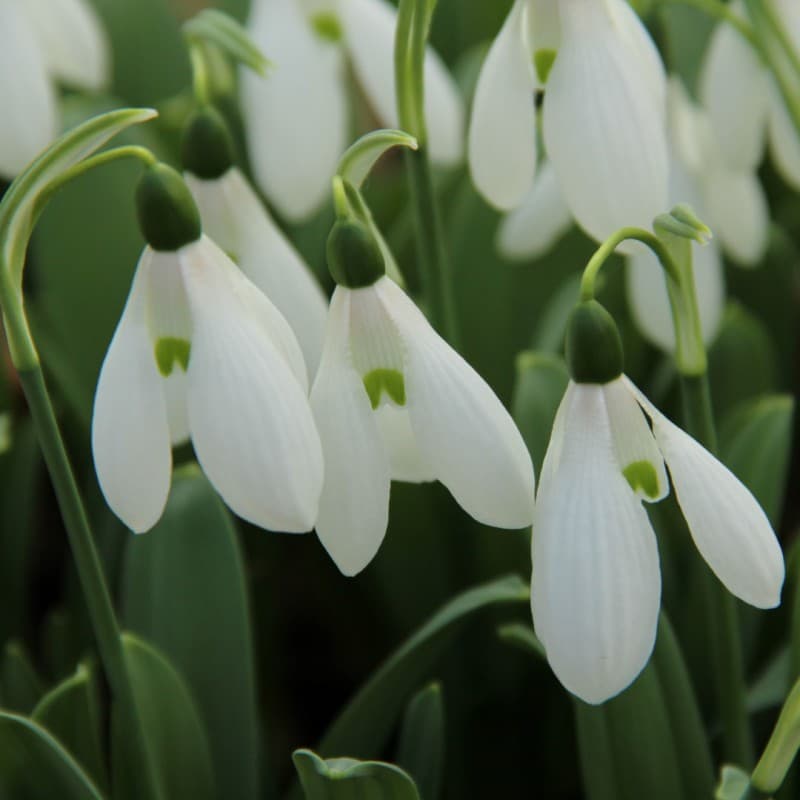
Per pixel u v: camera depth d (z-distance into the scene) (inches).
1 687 18.7
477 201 19.7
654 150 15.6
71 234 19.8
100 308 20.0
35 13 19.1
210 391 14.8
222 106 19.6
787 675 17.4
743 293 21.1
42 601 23.7
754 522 14.8
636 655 14.7
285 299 16.5
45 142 18.5
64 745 17.1
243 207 16.6
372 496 15.0
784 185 23.4
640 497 15.0
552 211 18.4
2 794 16.5
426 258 17.2
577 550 14.7
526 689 19.0
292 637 22.2
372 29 18.2
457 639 18.8
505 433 14.9
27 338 15.5
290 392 14.8
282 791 20.2
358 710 17.2
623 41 15.7
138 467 15.0
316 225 21.0
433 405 14.9
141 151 15.1
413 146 15.3
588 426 14.9
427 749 17.3
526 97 15.9
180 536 17.5
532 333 20.2
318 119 18.4
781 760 15.4
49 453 15.6
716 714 18.3
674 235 15.6
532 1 15.7
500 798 19.3
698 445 14.9
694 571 18.0
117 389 15.0
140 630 17.8
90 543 15.8
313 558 20.5
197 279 14.9
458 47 24.6
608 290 19.7
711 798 16.7
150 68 23.1
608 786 16.7
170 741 17.1
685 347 16.1
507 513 14.9
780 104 17.8
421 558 19.0
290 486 14.7
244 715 17.6
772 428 18.1
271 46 18.4
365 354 15.1
